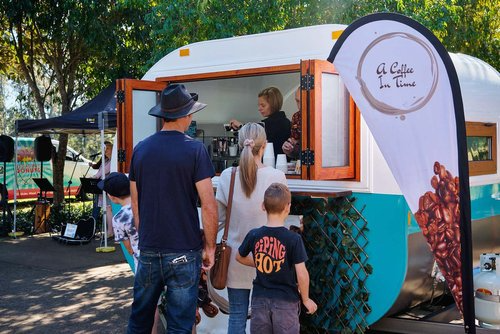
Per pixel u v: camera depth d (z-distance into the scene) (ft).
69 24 40.98
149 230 11.67
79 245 35.04
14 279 26.48
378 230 14.01
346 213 14.32
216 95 22.31
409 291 14.43
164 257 11.53
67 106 47.44
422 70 12.09
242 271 13.25
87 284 25.52
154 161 11.66
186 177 11.60
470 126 16.74
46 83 56.80
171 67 18.30
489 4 36.09
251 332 12.42
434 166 12.04
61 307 21.80
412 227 13.97
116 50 42.75
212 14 29.32
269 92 19.30
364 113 12.94
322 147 13.87
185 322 11.62
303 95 13.84
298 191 14.66
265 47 16.17
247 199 13.29
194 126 20.77
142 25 41.50
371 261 14.11
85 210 45.24
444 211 11.91
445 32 32.42
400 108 12.42
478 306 14.08
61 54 46.62
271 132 19.16
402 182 12.51
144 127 18.17
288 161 16.87
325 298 14.67
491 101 17.78
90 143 93.45
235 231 13.44
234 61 16.81
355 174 14.29
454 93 11.67
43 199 41.14
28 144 62.64
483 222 17.53
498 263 14.16
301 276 12.12
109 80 44.96
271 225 12.39
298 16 31.60
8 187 61.00
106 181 15.12
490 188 17.85
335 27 14.97
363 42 12.84
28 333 18.66
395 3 30.01
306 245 14.84
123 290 24.47
